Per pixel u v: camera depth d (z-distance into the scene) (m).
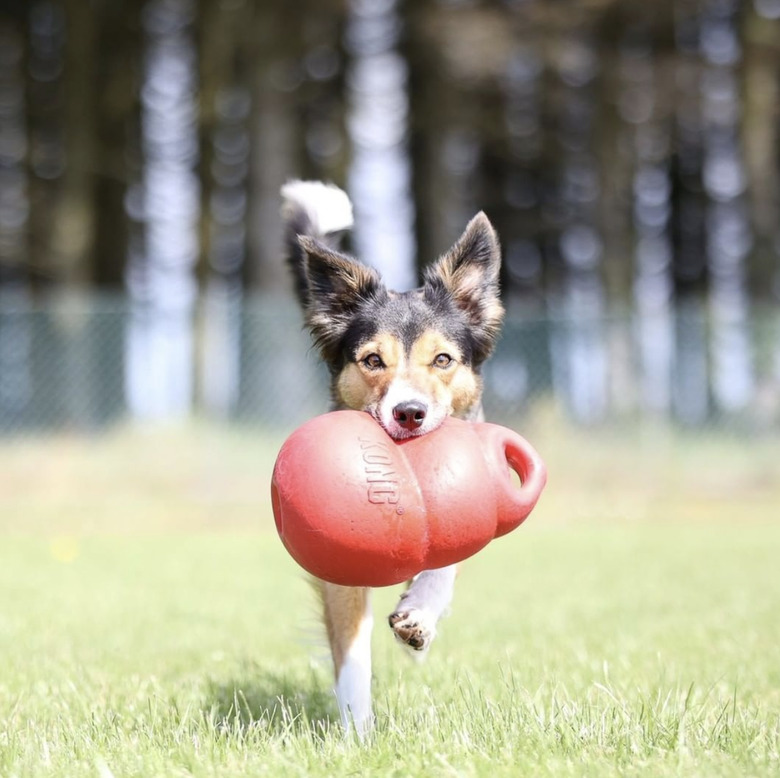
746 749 3.45
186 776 3.33
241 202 23.44
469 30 19.55
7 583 8.64
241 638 6.10
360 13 20.05
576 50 20.70
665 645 5.58
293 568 9.64
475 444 3.75
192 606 7.42
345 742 3.73
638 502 15.05
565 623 6.42
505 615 6.80
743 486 15.56
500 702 4.11
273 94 18.80
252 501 14.34
